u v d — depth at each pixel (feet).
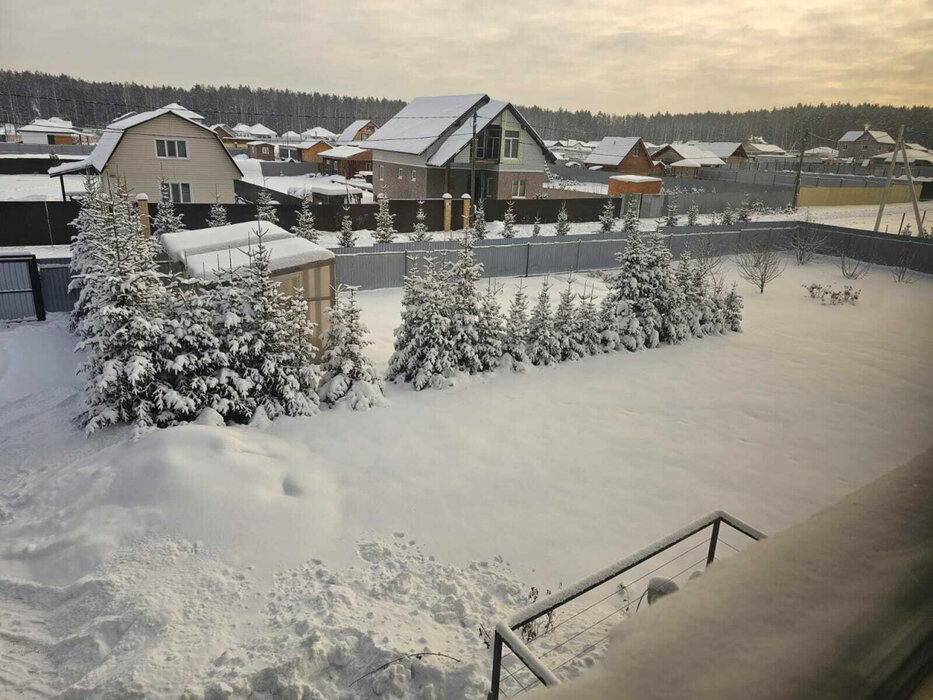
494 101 131.03
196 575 21.50
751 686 1.49
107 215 42.06
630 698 1.47
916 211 96.17
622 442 34.42
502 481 29.55
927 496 2.55
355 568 22.67
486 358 42.91
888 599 1.93
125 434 31.35
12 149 196.54
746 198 145.89
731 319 57.82
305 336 37.35
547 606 12.42
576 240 83.35
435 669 17.22
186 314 32.76
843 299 70.90
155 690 16.02
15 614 19.97
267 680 16.53
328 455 30.63
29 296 51.65
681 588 2.07
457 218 105.19
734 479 31.17
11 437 32.86
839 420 38.55
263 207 84.64
